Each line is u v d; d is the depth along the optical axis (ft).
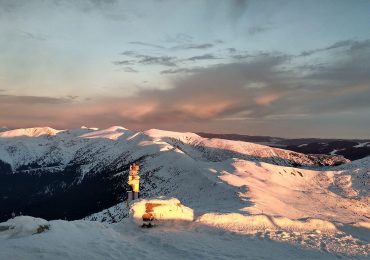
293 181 384.47
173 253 62.13
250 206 173.68
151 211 84.89
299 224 92.48
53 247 57.88
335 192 357.82
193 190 313.32
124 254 58.80
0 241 60.29
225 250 65.05
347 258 65.67
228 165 406.41
